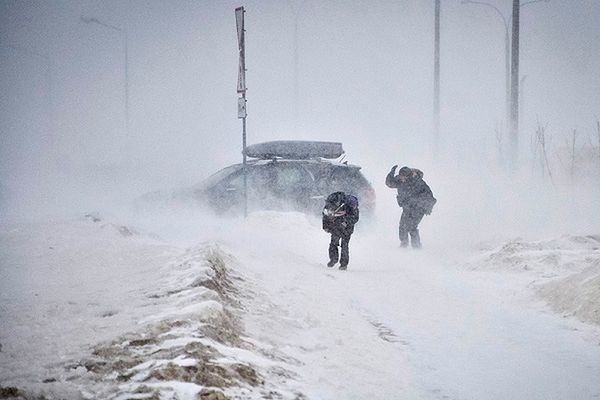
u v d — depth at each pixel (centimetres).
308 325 1689
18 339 1215
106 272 1973
